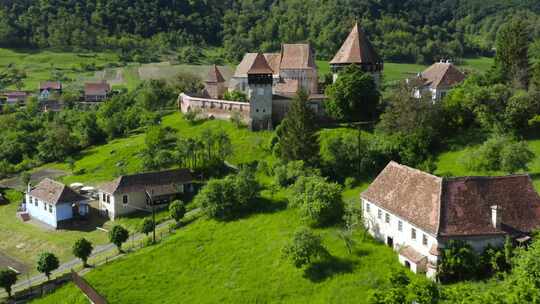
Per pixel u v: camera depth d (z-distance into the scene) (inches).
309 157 4143.7
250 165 4596.5
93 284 2955.2
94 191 4608.8
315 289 2615.7
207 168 4539.9
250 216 3555.6
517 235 2514.8
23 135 6397.6
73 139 6102.4
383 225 2935.5
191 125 5802.2
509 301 1955.0
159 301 2743.6
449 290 2201.0
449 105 4352.9
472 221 2532.0
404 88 4542.3
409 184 2849.4
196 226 3590.1
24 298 3043.8
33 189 4441.4
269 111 5236.2
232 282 2800.2
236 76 6304.1
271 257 2960.1
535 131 4062.5
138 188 4195.4
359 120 4953.3
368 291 2464.3
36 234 4013.3
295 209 3499.0
